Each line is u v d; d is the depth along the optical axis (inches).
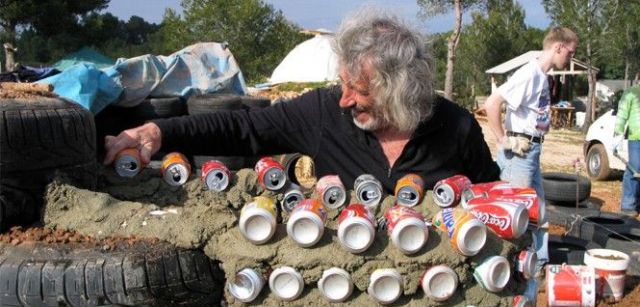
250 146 115.5
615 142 354.6
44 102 98.3
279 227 87.4
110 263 81.0
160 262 82.5
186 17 1423.5
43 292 80.4
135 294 80.7
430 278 83.6
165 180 105.9
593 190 441.4
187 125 109.9
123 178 107.2
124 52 1225.4
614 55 1058.1
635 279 235.3
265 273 84.8
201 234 85.8
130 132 106.9
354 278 83.8
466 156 111.7
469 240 83.8
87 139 101.0
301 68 1093.8
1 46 863.1
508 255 89.0
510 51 1487.5
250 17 1396.4
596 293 217.9
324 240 85.0
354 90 100.2
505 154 223.8
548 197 326.6
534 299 97.3
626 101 345.4
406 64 95.3
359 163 110.1
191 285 84.3
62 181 95.1
